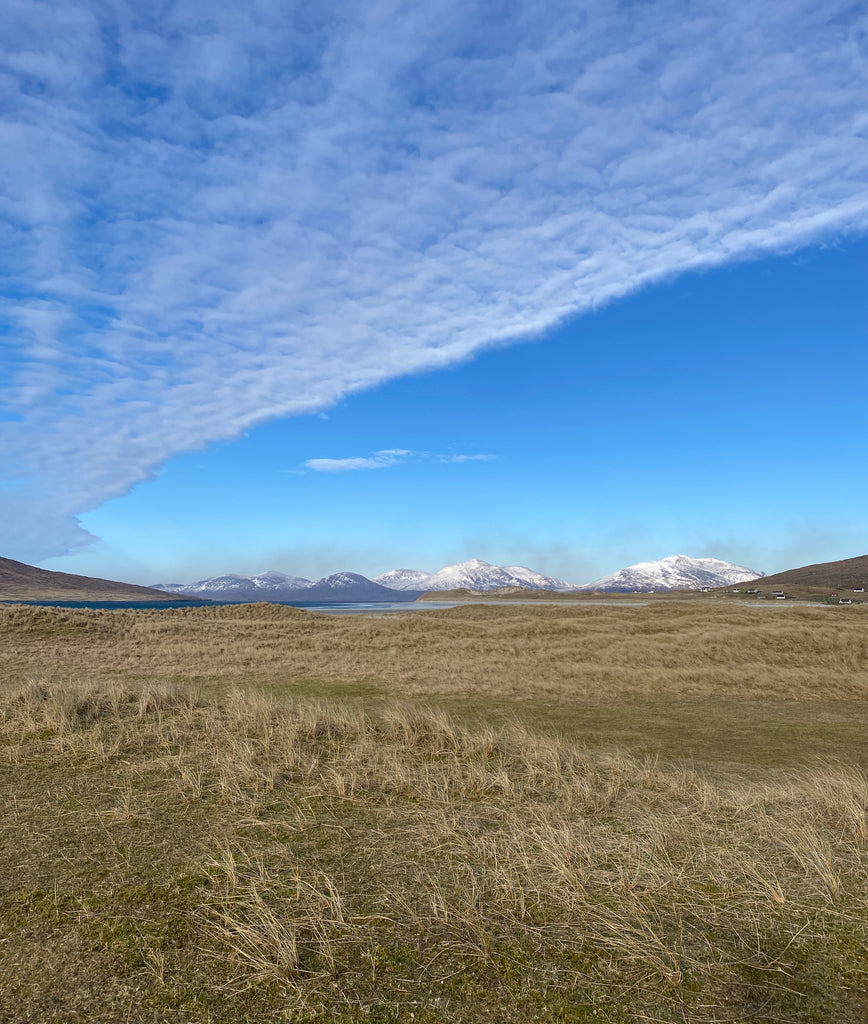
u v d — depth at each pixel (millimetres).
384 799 5559
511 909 3389
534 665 21047
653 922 3279
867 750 10000
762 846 4453
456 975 2783
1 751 6906
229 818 4902
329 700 14422
